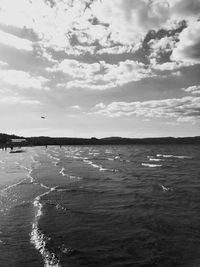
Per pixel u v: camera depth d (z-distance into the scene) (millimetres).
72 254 11836
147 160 71000
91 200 22516
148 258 11414
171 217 17094
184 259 11250
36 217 17359
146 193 25469
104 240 13438
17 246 12773
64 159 75938
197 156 87000
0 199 22656
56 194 24938
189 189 27062
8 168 48938
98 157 85500
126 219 16906
